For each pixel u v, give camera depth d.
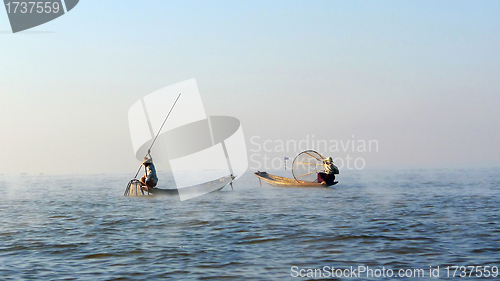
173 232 14.41
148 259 11.02
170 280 9.42
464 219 16.39
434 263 10.54
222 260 10.91
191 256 11.27
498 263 10.48
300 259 10.96
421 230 14.30
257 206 20.89
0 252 11.82
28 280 9.43
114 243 12.80
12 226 15.78
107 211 19.72
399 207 20.02
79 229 15.09
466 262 10.59
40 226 15.74
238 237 13.52
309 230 14.48
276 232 14.21
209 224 15.85
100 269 10.21
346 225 15.34
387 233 13.88
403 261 10.73
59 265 10.55
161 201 23.67
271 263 10.62
